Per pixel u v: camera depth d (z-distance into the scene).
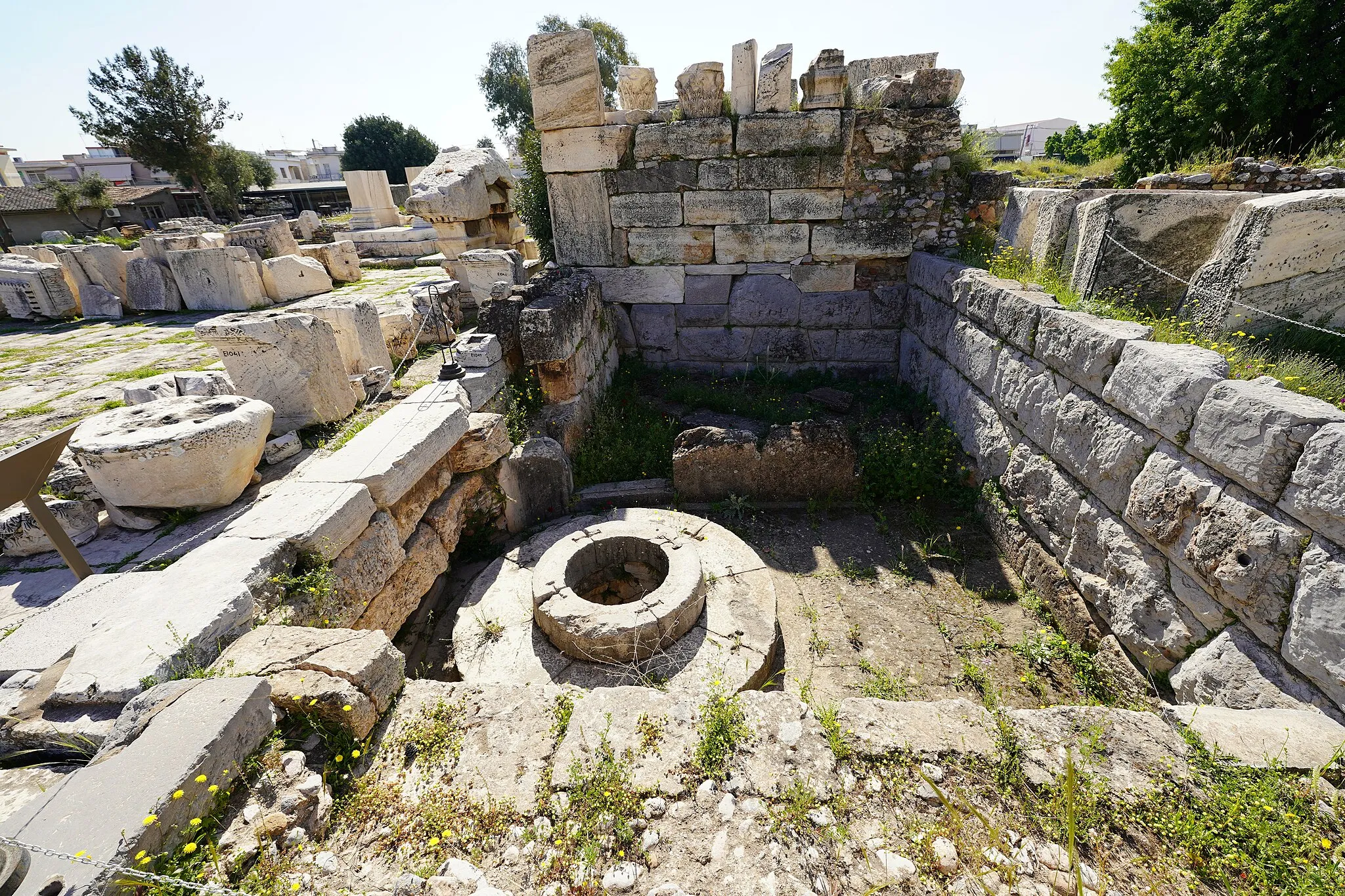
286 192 39.44
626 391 7.34
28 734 2.11
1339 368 3.40
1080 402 3.80
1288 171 5.45
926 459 5.55
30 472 2.69
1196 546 2.84
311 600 3.00
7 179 37.66
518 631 4.07
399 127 39.81
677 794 2.08
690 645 3.85
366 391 5.93
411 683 2.63
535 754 2.28
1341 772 2.03
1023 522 4.54
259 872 1.81
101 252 10.61
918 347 6.81
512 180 11.54
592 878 1.85
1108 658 3.51
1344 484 2.18
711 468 5.49
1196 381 2.83
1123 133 12.48
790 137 6.57
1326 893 1.69
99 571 3.45
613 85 26.78
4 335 9.43
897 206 6.85
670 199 7.09
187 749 1.85
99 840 1.60
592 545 4.59
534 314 5.27
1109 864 1.89
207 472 3.79
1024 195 5.86
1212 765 2.10
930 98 6.38
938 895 1.82
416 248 15.69
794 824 1.99
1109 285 4.45
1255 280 3.61
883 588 4.57
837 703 2.49
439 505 4.45
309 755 2.22
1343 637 2.21
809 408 6.82
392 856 1.95
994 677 3.73
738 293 7.48
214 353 7.93
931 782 1.88
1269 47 9.58
